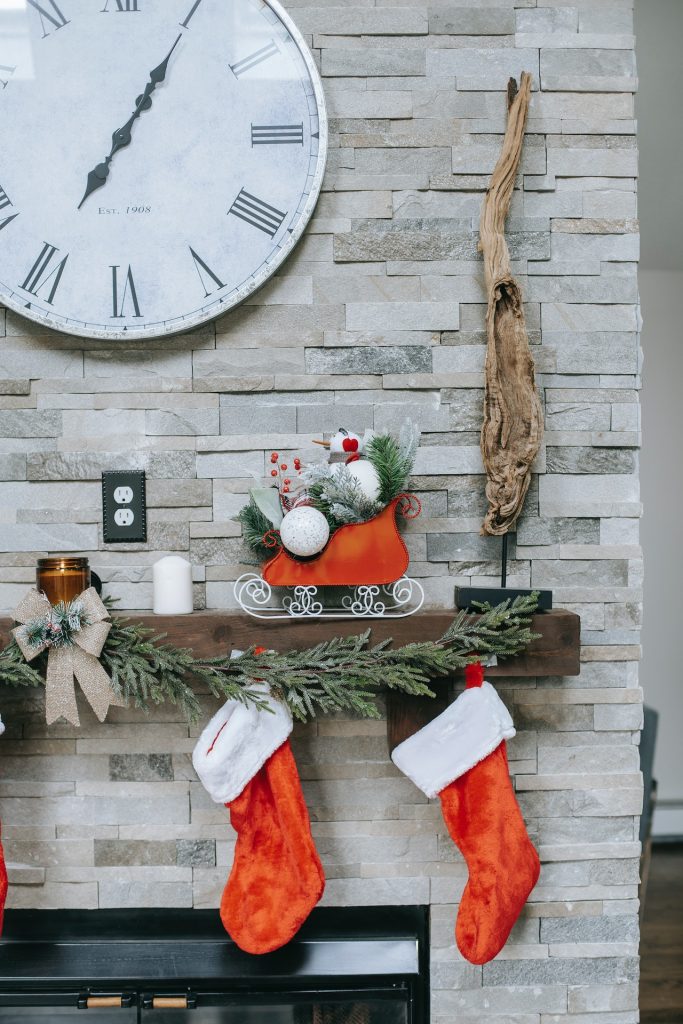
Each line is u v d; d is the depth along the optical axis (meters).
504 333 1.17
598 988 1.22
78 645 1.08
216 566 1.21
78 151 1.17
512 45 1.21
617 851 1.22
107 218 1.17
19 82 1.16
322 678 1.08
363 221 1.21
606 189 1.22
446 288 1.21
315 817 1.22
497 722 1.11
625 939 1.22
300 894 1.08
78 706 1.21
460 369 1.22
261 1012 1.20
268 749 1.09
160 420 1.21
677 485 2.96
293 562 1.09
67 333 1.17
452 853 1.22
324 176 1.20
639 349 1.22
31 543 1.21
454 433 1.22
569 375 1.22
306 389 1.21
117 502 1.20
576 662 1.13
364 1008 1.20
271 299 1.21
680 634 2.97
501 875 1.08
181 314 1.18
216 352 1.21
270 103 1.17
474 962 1.08
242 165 1.17
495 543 1.22
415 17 1.20
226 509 1.21
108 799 1.21
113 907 1.21
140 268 1.18
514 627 1.11
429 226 1.21
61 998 1.17
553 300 1.22
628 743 1.23
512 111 1.17
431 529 1.22
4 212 1.17
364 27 1.20
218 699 1.22
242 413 1.21
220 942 1.20
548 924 1.22
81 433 1.21
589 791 1.22
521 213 1.21
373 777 1.22
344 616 1.12
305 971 1.17
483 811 1.11
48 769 1.21
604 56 1.21
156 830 1.21
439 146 1.21
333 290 1.21
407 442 1.15
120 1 1.16
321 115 1.17
